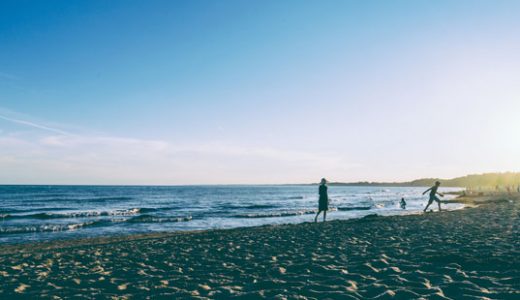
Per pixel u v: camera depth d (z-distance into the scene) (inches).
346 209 1499.8
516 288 171.2
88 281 231.8
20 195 3326.8
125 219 1016.9
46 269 278.7
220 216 1191.6
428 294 165.3
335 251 312.3
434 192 863.1
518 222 515.8
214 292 191.6
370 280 203.3
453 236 376.2
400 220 591.8
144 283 221.1
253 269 252.8
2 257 341.1
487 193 2785.4
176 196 3496.6
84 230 816.3
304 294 179.5
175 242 425.7
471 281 188.4
